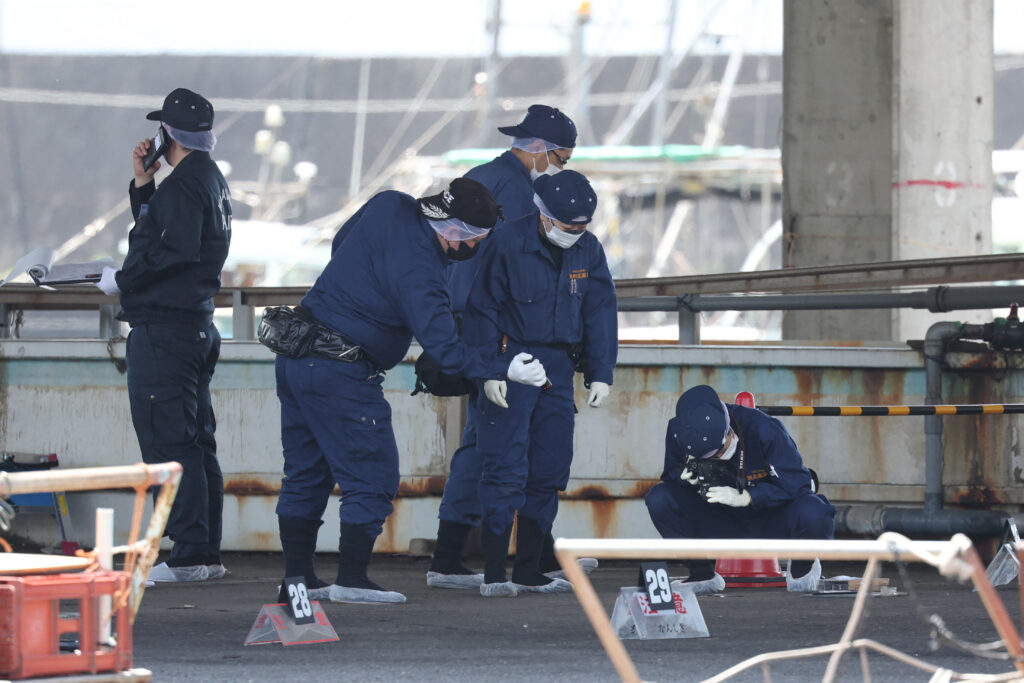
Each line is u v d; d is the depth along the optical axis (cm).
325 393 2109
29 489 916
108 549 1026
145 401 2466
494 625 1947
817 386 2958
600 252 2367
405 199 2109
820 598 2288
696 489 2303
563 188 2234
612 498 2973
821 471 2959
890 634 1847
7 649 970
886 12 4966
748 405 2420
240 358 3003
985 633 1853
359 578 2197
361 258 2102
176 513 2528
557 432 2373
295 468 2205
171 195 2411
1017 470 2917
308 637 1773
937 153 4597
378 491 2164
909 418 2952
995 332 2838
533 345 2323
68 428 3020
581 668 1577
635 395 2980
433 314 2050
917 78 4603
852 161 4972
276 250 16212
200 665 1595
